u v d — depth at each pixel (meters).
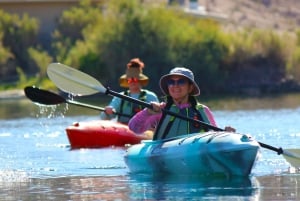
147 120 26.75
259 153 24.95
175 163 25.17
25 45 111.94
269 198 21.59
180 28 98.19
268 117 51.44
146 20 96.81
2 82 104.56
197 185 23.59
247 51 100.81
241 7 198.62
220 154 24.36
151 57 96.69
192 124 26.19
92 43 98.25
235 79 99.62
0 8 119.19
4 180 26.12
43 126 47.91
